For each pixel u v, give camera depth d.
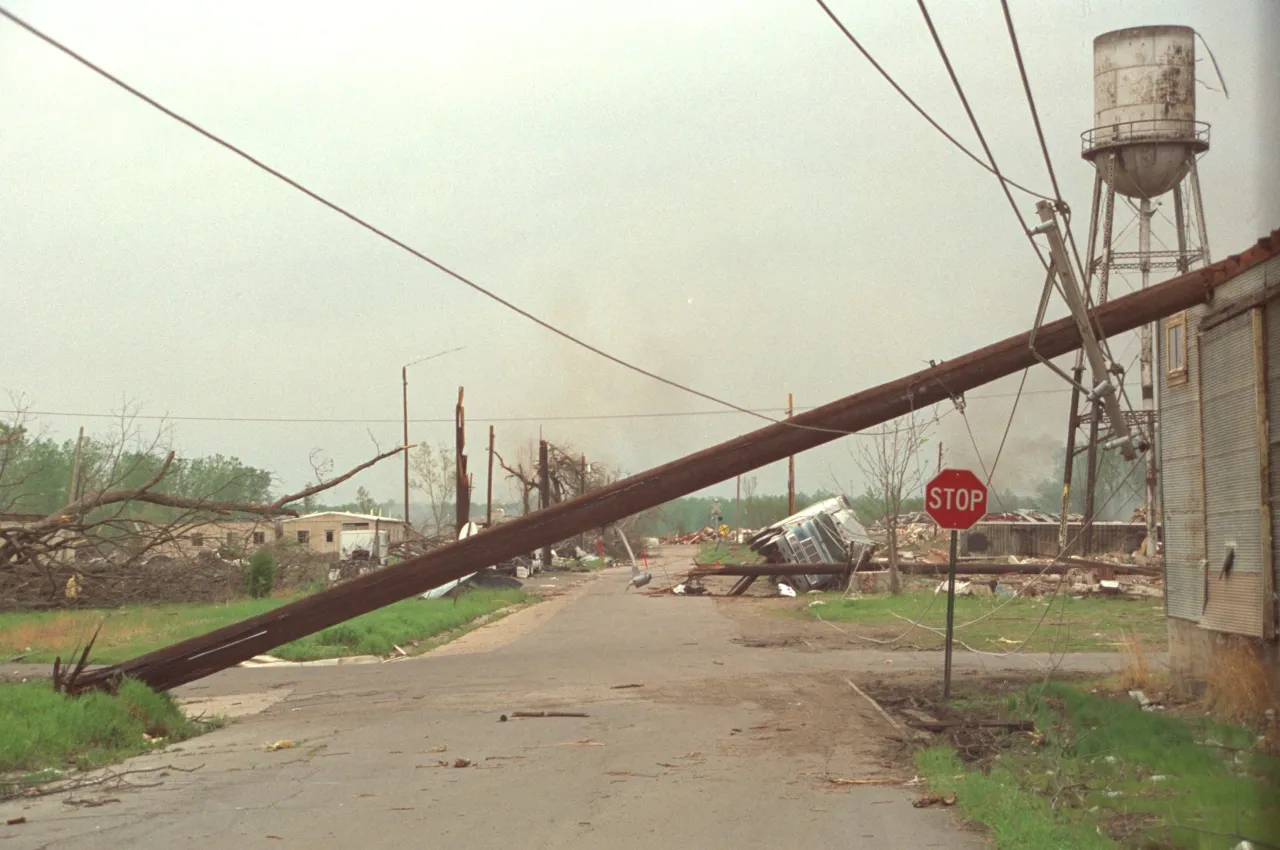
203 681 20.81
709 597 44.28
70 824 8.54
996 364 17.42
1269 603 12.59
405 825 8.31
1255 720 11.92
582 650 24.31
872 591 39.84
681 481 18.50
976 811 8.31
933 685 16.62
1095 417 24.30
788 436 18.42
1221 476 13.99
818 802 8.98
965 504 15.38
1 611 37.38
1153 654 20.25
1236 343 13.56
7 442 20.89
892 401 17.88
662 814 8.59
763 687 16.88
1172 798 8.63
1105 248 33.56
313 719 14.98
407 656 25.19
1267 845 7.05
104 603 39.75
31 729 11.73
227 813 8.87
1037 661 20.20
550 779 10.16
